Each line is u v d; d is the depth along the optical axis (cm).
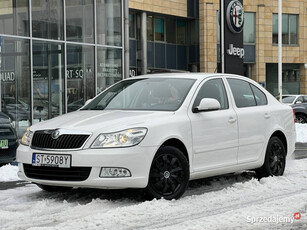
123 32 2048
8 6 1642
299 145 1633
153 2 3781
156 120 660
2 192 751
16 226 539
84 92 1884
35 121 1703
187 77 766
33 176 671
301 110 2589
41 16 1741
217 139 733
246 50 4359
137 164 623
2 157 960
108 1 1992
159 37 3966
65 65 1812
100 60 1952
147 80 787
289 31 4512
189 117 700
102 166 616
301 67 4591
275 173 843
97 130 634
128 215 571
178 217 575
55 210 620
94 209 614
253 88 848
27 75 1686
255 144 801
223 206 634
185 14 4041
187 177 675
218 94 769
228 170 755
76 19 1862
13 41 1652
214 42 4122
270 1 4428
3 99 1612
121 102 755
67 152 631
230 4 2458
